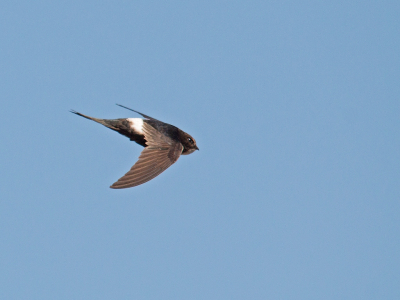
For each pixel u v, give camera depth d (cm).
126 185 1352
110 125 1523
